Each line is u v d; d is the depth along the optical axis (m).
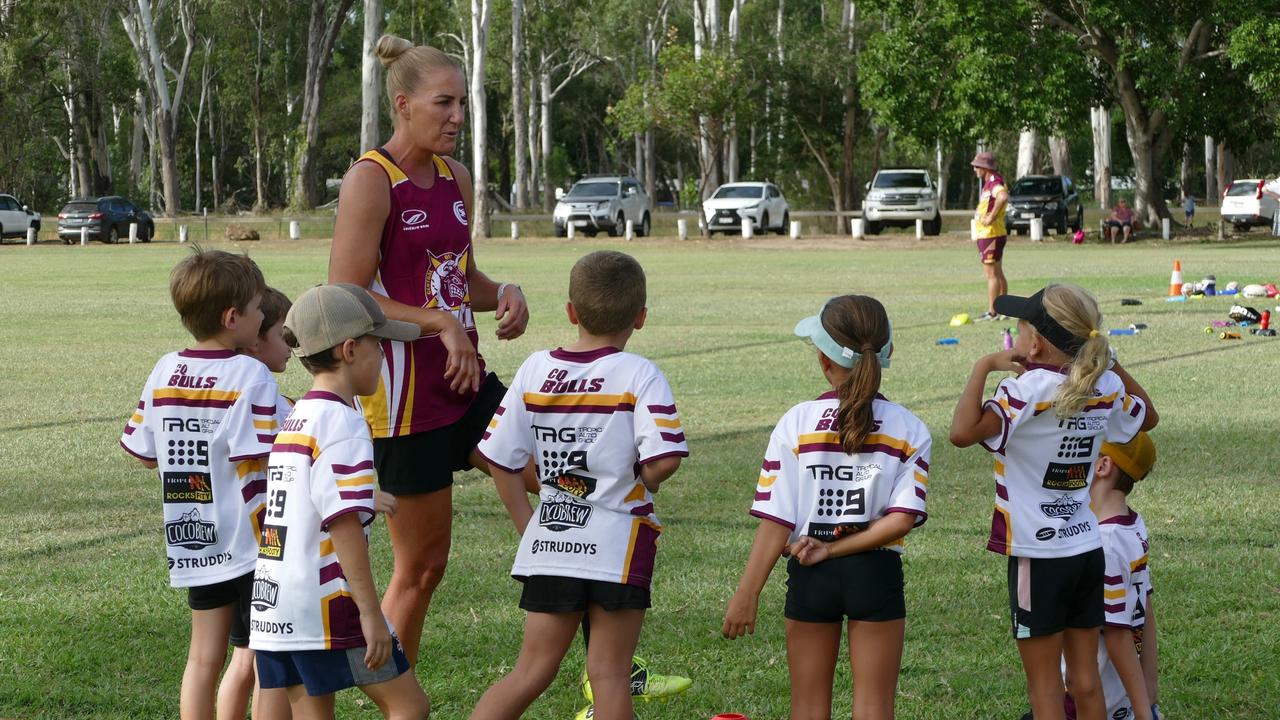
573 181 90.25
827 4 64.69
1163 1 37.09
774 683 4.90
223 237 50.25
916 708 4.66
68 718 4.63
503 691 4.03
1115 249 36.47
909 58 39.84
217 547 4.14
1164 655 5.12
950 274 27.16
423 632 5.47
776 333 16.52
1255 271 25.48
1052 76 37.03
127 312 20.36
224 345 4.20
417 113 4.66
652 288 24.11
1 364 14.34
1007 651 5.20
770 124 57.94
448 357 4.71
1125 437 4.35
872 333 3.96
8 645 5.32
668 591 5.99
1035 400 4.11
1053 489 4.18
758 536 4.09
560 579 4.01
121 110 74.50
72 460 9.20
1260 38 35.25
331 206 61.78
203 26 76.25
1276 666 5.01
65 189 79.69
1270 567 6.23
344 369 3.80
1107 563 4.36
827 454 4.02
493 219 51.34
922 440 4.02
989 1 37.38
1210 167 79.00
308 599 3.67
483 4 47.81
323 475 3.63
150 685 4.94
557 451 4.07
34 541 7.01
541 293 23.45
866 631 3.99
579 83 85.88
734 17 59.47
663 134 82.38
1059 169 54.47
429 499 4.75
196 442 4.14
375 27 44.44
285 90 79.88
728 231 47.38
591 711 4.49
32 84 64.19
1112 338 14.98
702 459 8.88
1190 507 7.36
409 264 4.73
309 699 3.79
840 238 44.16
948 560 6.40
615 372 4.05
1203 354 13.58
